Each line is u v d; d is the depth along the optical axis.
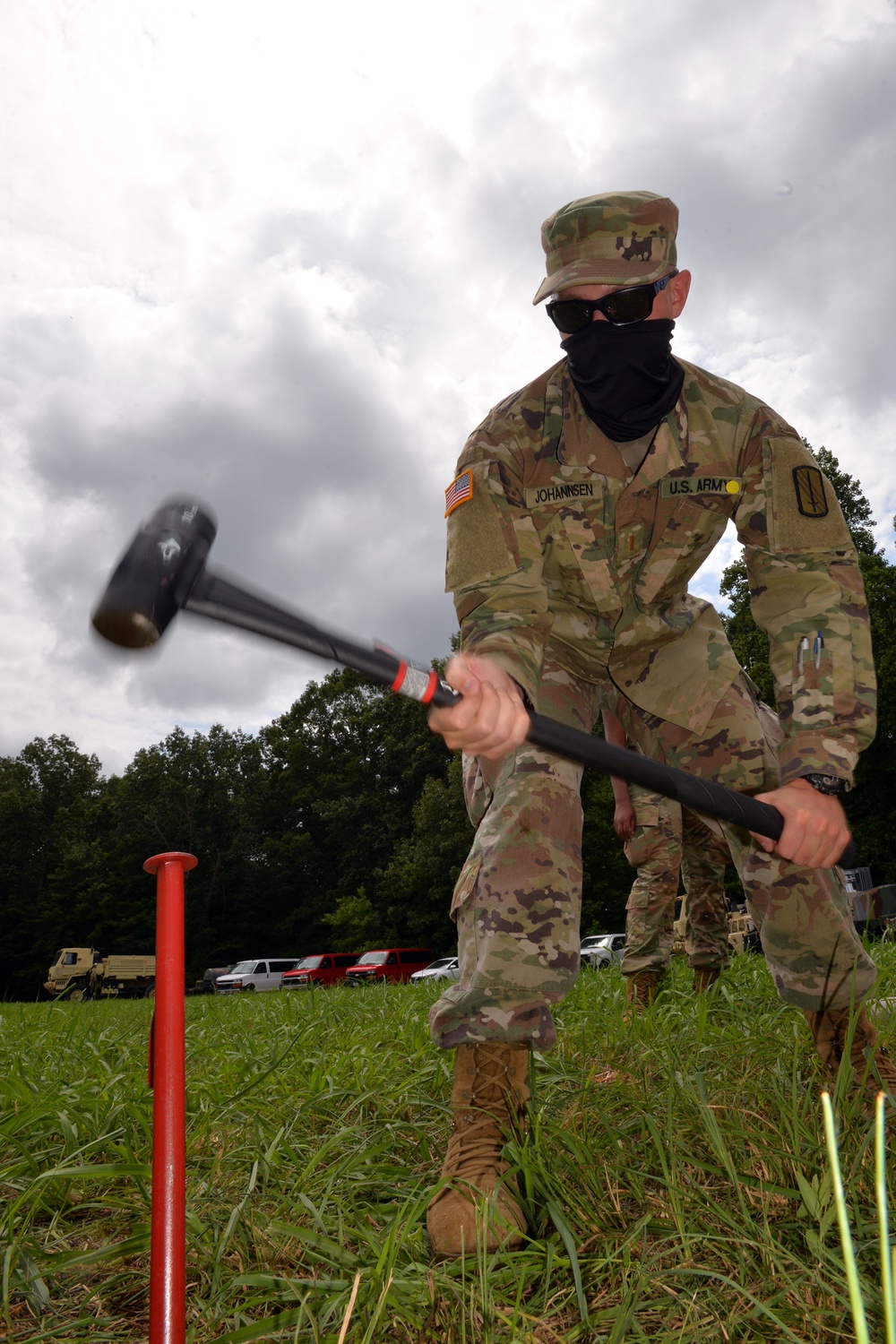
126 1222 2.11
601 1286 1.61
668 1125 2.05
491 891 2.07
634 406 2.34
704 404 2.40
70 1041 4.37
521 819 2.12
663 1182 1.78
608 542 2.38
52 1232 2.03
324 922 42.56
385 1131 2.50
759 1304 1.36
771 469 2.33
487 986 1.99
